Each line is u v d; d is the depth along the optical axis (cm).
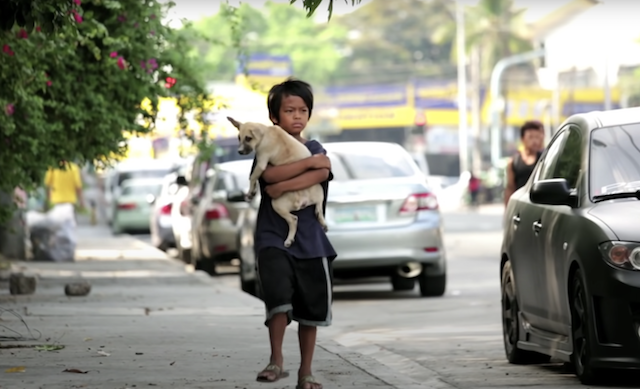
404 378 1920
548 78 14075
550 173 2125
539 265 2020
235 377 1889
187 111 3950
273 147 1623
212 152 4034
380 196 3488
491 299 3544
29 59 2830
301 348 1667
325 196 1656
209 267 4756
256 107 7219
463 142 17588
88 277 4206
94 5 3338
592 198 1902
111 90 3431
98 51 3050
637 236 1764
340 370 2006
